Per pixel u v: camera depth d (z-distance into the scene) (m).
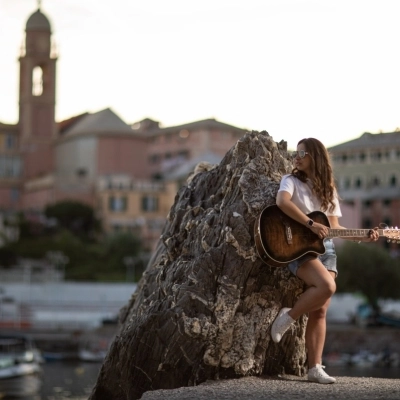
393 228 9.80
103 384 10.87
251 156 10.63
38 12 161.88
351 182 86.50
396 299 85.88
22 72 160.00
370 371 65.00
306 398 8.59
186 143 156.88
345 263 82.88
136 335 10.18
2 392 54.78
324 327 9.88
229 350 9.93
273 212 9.65
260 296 10.05
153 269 11.73
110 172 147.50
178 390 9.35
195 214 11.07
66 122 165.62
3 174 153.88
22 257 114.81
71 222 132.12
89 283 100.62
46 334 86.19
